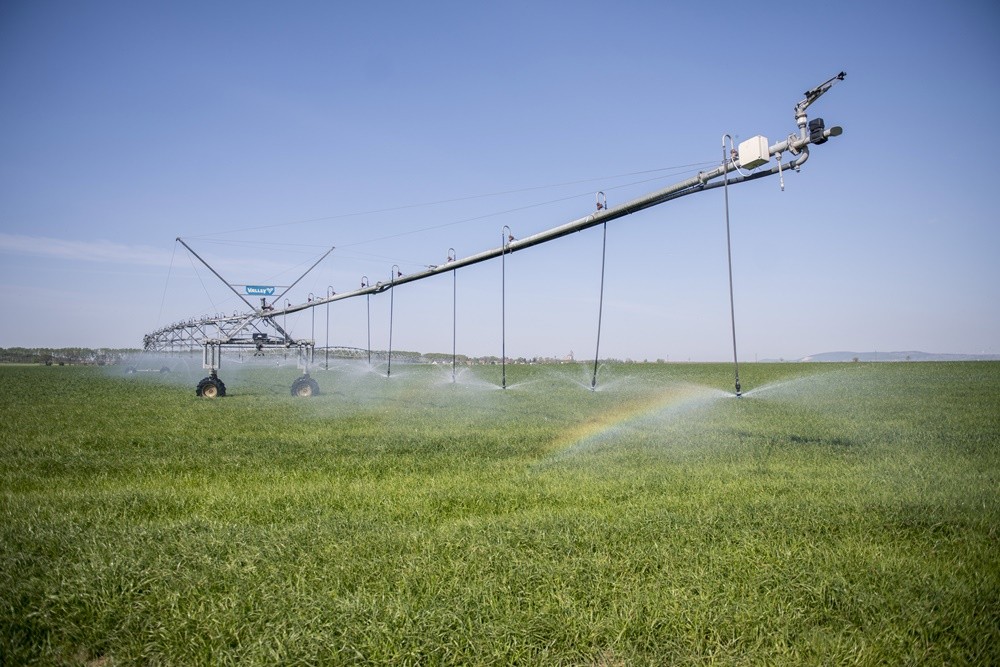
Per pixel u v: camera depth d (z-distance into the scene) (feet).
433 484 28.43
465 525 20.77
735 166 37.11
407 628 13.23
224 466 32.73
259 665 12.01
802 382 136.05
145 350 259.39
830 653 12.50
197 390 87.86
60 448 38.40
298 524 21.06
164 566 16.71
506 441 43.04
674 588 15.24
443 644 12.69
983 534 19.76
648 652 12.57
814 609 14.34
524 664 12.24
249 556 17.38
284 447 39.55
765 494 25.98
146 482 29.12
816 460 35.86
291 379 151.43
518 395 94.89
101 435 43.96
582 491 26.71
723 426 53.57
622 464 34.30
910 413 65.82
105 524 21.24
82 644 13.19
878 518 21.61
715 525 20.89
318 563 17.01
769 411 69.41
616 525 20.58
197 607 14.35
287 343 94.48
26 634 13.42
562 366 282.56
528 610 14.07
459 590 15.11
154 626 13.55
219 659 12.25
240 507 23.68
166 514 22.95
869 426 53.47
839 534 20.08
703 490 27.04
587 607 14.37
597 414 64.44
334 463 33.91
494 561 17.07
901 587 15.48
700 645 12.72
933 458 36.27
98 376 163.32
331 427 50.49
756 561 17.29
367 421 55.52
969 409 70.49
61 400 79.10
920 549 18.53
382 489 27.32
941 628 13.51
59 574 16.03
